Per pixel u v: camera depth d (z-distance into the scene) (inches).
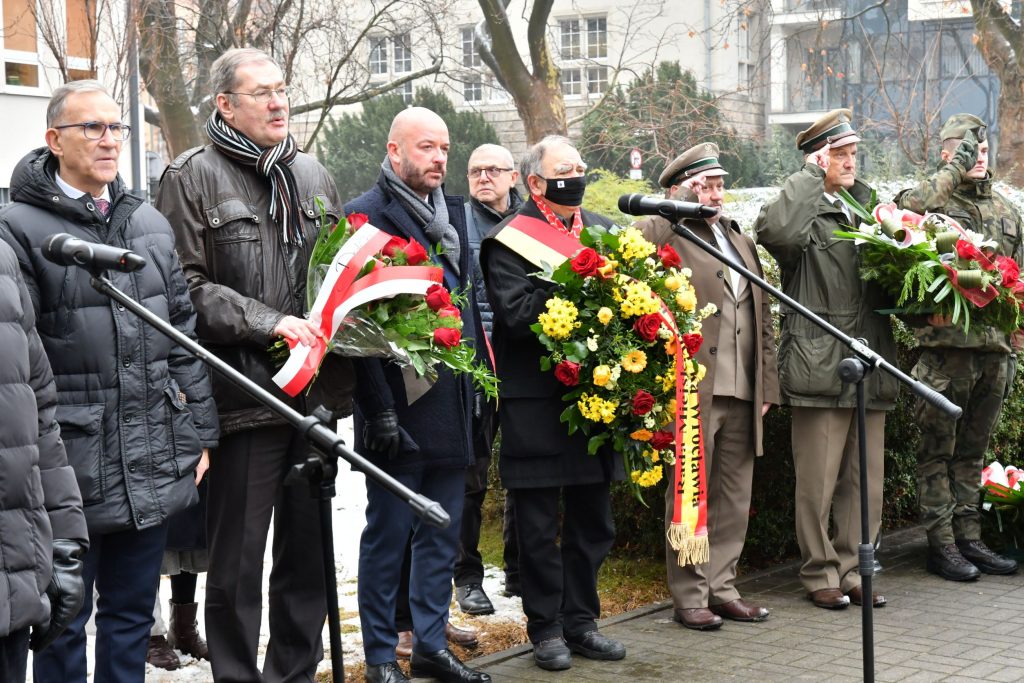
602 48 1025.5
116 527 140.3
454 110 923.4
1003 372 245.6
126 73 460.8
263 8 624.1
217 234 155.3
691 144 781.3
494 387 163.9
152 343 144.2
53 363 139.3
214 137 157.6
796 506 226.8
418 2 703.7
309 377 146.0
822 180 224.2
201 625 203.5
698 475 191.9
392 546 172.6
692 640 201.8
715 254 170.9
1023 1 660.1
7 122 513.7
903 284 218.2
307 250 161.0
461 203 186.2
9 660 112.0
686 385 187.3
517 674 184.7
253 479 156.3
